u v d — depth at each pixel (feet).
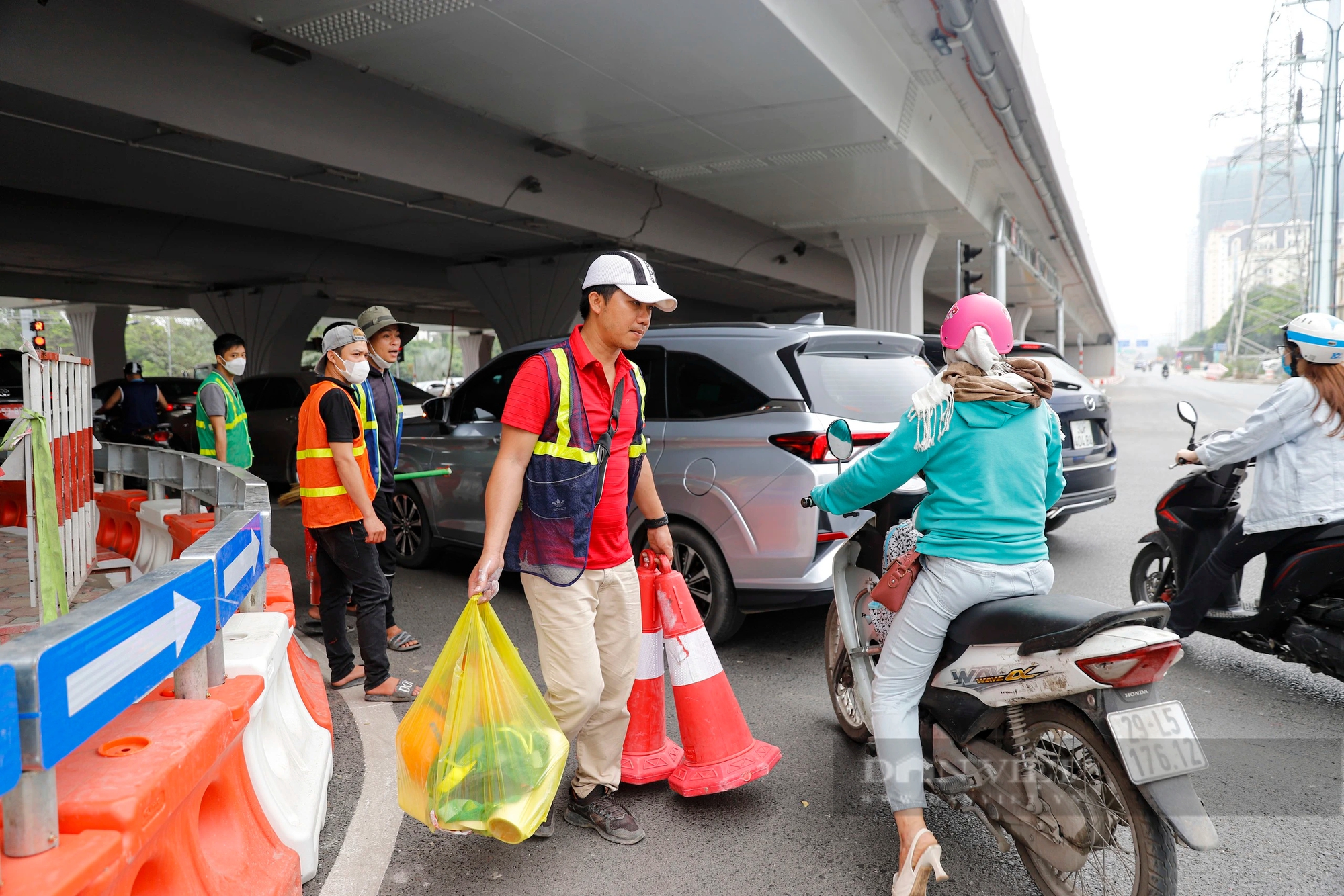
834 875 9.29
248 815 8.27
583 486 9.24
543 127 41.86
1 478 19.53
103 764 6.13
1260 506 13.37
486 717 8.58
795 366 15.58
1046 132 52.65
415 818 9.45
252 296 107.96
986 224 69.21
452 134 49.06
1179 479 15.79
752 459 15.42
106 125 43.01
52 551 12.42
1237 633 14.26
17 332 169.17
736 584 15.78
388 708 13.84
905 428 8.77
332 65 39.60
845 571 11.21
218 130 38.40
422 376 339.16
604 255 9.37
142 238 73.36
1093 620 7.55
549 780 8.64
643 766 11.06
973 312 8.61
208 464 15.84
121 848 5.44
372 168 46.60
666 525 11.01
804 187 54.19
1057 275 129.49
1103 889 8.25
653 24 29.78
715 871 9.36
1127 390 175.11
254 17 29.53
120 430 39.99
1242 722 13.25
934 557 8.93
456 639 8.82
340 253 86.89
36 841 5.14
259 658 9.06
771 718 13.50
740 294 138.92
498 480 9.02
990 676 8.48
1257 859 9.54
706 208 72.69
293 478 39.11
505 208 57.16
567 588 9.39
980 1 37.04
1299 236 189.47
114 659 5.83
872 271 71.26
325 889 8.97
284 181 55.98
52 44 31.17
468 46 31.81
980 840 10.04
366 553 13.96
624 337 9.34
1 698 4.73
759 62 33.42
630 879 9.23
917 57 41.37
